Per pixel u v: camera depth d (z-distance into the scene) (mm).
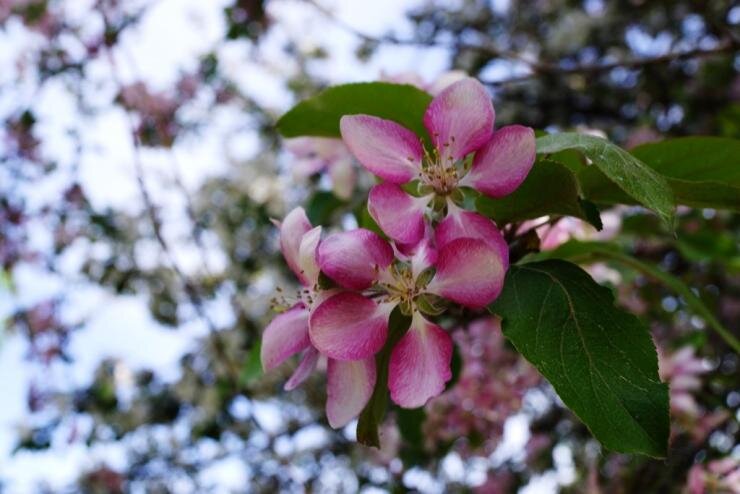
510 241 267
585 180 261
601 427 224
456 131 250
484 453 539
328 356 240
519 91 863
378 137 250
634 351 232
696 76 785
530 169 242
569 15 914
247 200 954
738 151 260
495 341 465
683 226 547
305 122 298
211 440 838
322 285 244
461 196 248
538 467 692
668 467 500
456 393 459
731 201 254
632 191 225
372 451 676
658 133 731
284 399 836
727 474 413
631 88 836
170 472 900
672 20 837
